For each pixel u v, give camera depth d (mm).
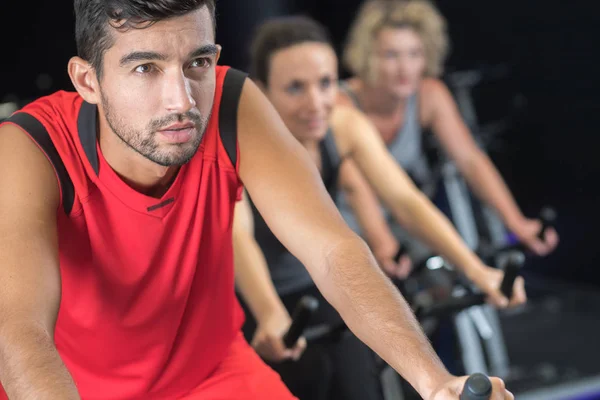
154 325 1726
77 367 1781
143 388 1787
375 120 3727
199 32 1418
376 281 1477
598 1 5176
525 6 5535
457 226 4191
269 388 1810
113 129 1477
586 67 5297
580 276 5496
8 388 1313
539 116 5586
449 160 4012
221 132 1629
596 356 4480
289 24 2791
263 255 2850
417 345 1360
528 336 4840
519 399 4039
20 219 1483
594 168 5352
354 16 6363
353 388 2709
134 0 1374
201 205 1646
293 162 1625
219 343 1826
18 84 5898
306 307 2234
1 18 5781
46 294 1443
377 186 2900
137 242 1636
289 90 2762
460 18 5918
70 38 5891
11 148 1541
